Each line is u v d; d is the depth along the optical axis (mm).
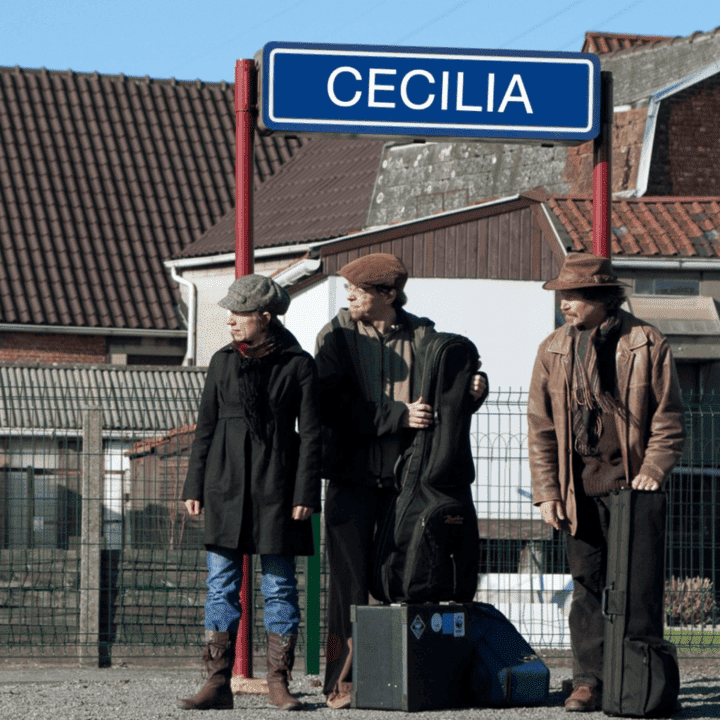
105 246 77000
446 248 51375
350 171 75750
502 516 39969
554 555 34031
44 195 79062
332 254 49875
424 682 19578
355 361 20641
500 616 21031
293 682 23562
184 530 29891
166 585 27016
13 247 74938
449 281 47188
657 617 19125
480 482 40750
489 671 20000
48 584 28062
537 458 20281
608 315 19797
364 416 20234
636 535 19031
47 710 19719
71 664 26391
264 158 85875
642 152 64125
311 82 23516
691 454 31828
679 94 66312
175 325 73438
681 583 31969
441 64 23875
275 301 19484
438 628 19797
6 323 70000
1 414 35688
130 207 80188
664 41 72438
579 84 24219
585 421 19641
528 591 29688
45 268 74188
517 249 51875
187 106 89875
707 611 32125
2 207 77375
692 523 31906
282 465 19500
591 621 20141
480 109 24000
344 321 21141
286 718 18875
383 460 20281
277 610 19953
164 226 79688
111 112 87062
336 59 23594
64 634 26344
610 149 24469
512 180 66188
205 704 19641
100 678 24094
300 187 78250
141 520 30109
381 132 23703
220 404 19828
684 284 50500
